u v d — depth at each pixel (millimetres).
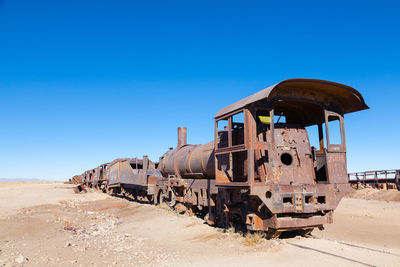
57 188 34562
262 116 9211
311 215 8117
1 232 9750
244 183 7988
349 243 8445
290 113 10367
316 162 9570
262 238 8148
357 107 8875
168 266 6574
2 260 6828
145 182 18875
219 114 9820
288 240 8008
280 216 7895
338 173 8633
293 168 8500
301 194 7773
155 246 8578
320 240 7918
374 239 9398
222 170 9992
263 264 6324
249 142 7945
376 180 27047
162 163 17078
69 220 12914
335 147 8711
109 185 27297
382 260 6227
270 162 8203
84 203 21531
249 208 8352
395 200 20453
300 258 6488
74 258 7195
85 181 39719
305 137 9070
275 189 7668
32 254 7422
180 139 16453
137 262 6941
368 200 22750
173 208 15336
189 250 7980
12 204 18875
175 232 10641
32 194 26000
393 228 11508
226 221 9859
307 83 8133
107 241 9250
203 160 12000
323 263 6102
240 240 8375
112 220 13852
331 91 8625
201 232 10234
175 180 14469
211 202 10984
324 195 8172
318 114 9891
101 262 6941
